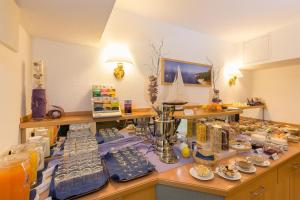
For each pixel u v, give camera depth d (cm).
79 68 145
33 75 117
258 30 206
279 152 124
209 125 133
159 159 109
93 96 138
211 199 78
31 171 72
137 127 158
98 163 89
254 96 271
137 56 172
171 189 84
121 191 73
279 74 241
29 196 65
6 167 57
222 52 238
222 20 182
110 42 158
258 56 221
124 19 164
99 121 132
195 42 212
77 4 81
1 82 75
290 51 185
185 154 113
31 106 116
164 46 189
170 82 192
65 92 139
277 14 166
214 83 230
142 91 176
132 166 91
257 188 94
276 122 243
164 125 123
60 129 132
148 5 154
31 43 124
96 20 99
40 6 83
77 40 134
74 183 73
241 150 124
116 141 137
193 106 208
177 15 172
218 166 99
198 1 146
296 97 223
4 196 54
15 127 94
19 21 93
